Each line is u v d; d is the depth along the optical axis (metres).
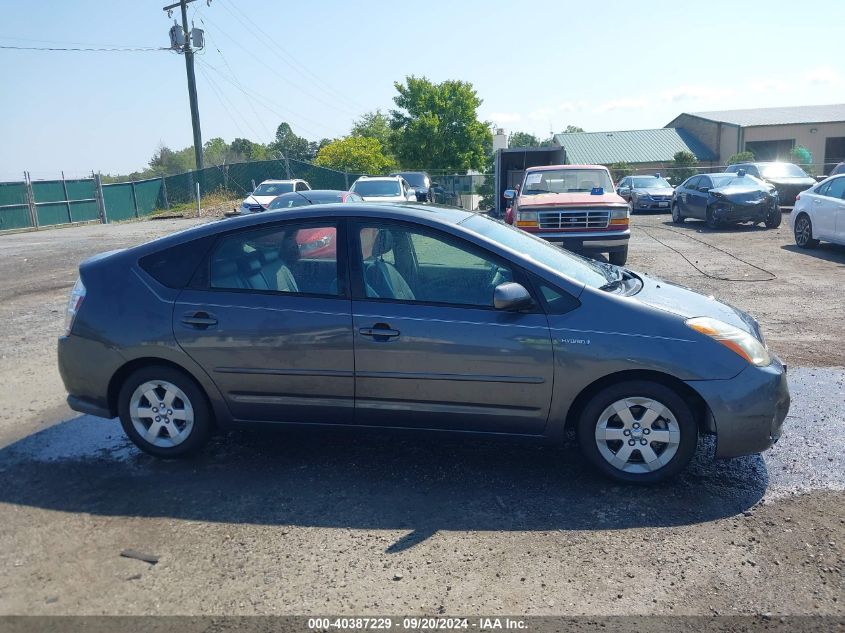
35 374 6.66
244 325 4.32
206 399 4.51
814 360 6.57
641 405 4.07
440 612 3.03
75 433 5.12
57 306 10.00
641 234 17.84
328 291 4.30
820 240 13.69
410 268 4.28
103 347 4.46
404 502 4.00
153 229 24.94
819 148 40.88
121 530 3.72
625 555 3.43
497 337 4.07
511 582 3.23
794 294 9.46
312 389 4.32
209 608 3.08
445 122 45.28
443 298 4.21
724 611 3.00
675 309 4.18
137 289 4.48
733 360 3.98
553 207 11.25
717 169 37.97
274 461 4.58
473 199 36.59
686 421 4.03
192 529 3.73
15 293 11.20
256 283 4.39
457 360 4.12
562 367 4.03
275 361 4.31
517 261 4.19
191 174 34.66
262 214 4.49
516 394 4.12
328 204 4.53
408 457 4.61
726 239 16.06
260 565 3.39
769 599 3.07
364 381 4.25
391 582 3.24
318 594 3.16
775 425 4.06
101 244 19.25
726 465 4.43
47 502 4.04
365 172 41.47
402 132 45.81
